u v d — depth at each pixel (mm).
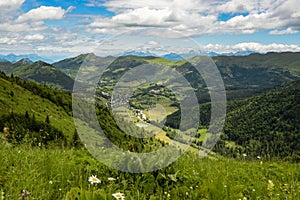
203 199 4895
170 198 4918
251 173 8539
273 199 5430
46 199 4152
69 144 8602
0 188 4176
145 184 5152
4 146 7574
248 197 5672
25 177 4629
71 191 4031
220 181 5367
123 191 4711
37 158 6395
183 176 5688
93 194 3994
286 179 8195
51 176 5168
